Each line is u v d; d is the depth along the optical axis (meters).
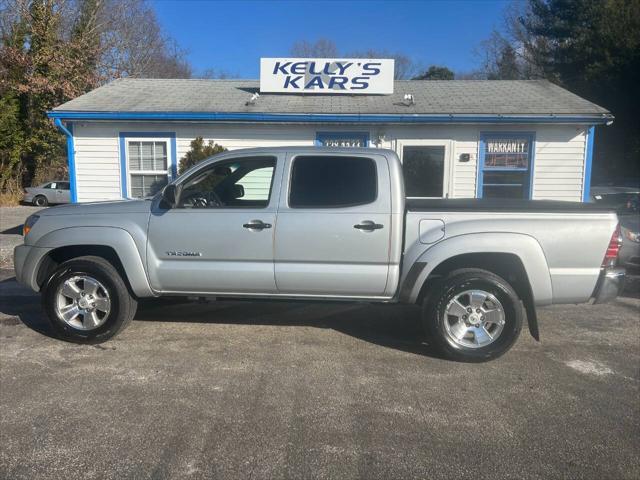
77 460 3.28
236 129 12.23
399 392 4.30
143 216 5.25
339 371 4.72
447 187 12.21
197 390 4.29
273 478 3.12
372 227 4.96
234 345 5.36
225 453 3.37
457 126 12.02
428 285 5.17
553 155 12.05
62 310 5.31
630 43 26.39
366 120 11.63
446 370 4.77
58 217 5.38
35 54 24.75
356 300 5.18
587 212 4.85
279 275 5.11
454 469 3.22
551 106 12.15
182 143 12.31
